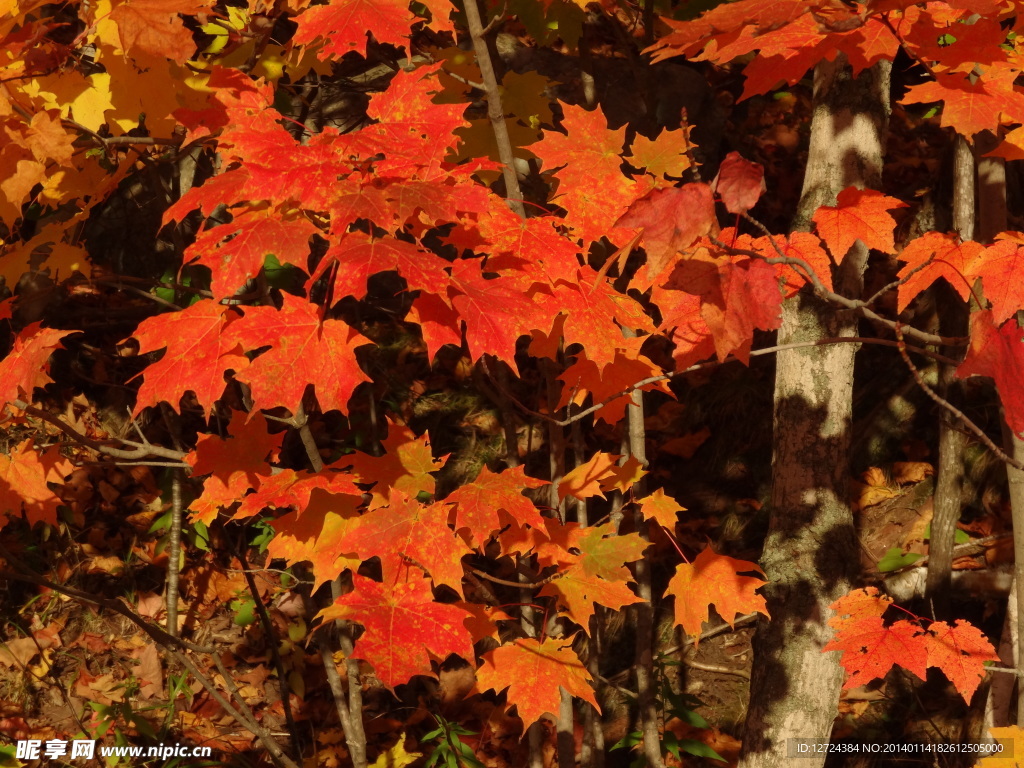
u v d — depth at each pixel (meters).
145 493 4.29
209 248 1.43
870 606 2.00
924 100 1.43
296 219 1.44
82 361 4.43
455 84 2.54
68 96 1.89
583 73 3.16
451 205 1.36
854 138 2.27
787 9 1.21
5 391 1.76
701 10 3.09
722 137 5.18
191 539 4.16
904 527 4.05
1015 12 1.38
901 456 4.29
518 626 3.88
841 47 1.38
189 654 3.90
